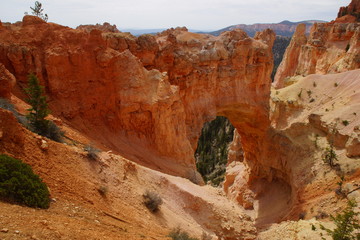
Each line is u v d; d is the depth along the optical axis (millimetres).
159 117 25469
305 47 85312
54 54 21453
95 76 23953
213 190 23938
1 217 6340
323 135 39250
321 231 18109
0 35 20688
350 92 50594
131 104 24359
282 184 43062
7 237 5590
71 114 22078
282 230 21266
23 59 20672
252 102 44812
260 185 45656
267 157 45219
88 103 23438
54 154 11469
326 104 52281
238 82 42781
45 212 7828
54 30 22859
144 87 25312
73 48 22766
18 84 20328
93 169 13008
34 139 11102
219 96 41312
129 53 25219
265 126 46281
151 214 13594
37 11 27078
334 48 77250
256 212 41250
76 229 7465
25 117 14672
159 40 38438
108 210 10797
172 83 35219
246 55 42594
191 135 37156
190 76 36344
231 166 61844
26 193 7906
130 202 13125
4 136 9383
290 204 35781
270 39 60500
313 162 35312
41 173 9742
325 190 29453
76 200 9836
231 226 18281
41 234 6273
